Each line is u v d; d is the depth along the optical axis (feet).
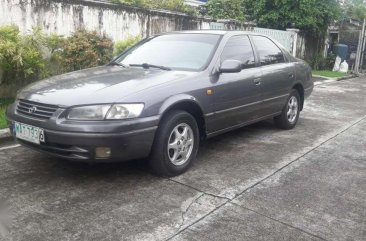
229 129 17.06
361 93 39.04
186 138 14.49
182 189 13.16
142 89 13.05
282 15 55.21
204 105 14.92
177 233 10.45
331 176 15.02
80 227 10.52
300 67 22.13
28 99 13.30
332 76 53.26
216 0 49.62
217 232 10.59
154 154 13.51
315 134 21.30
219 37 17.12
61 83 14.01
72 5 26.73
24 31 24.48
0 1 23.06
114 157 12.35
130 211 11.50
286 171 15.31
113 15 29.53
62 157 12.55
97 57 25.88
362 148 19.02
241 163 16.01
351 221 11.53
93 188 12.93
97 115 12.10
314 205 12.42
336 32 66.39
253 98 17.85
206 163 15.83
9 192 12.39
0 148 16.61
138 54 17.44
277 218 11.47
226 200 12.49
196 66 15.72
